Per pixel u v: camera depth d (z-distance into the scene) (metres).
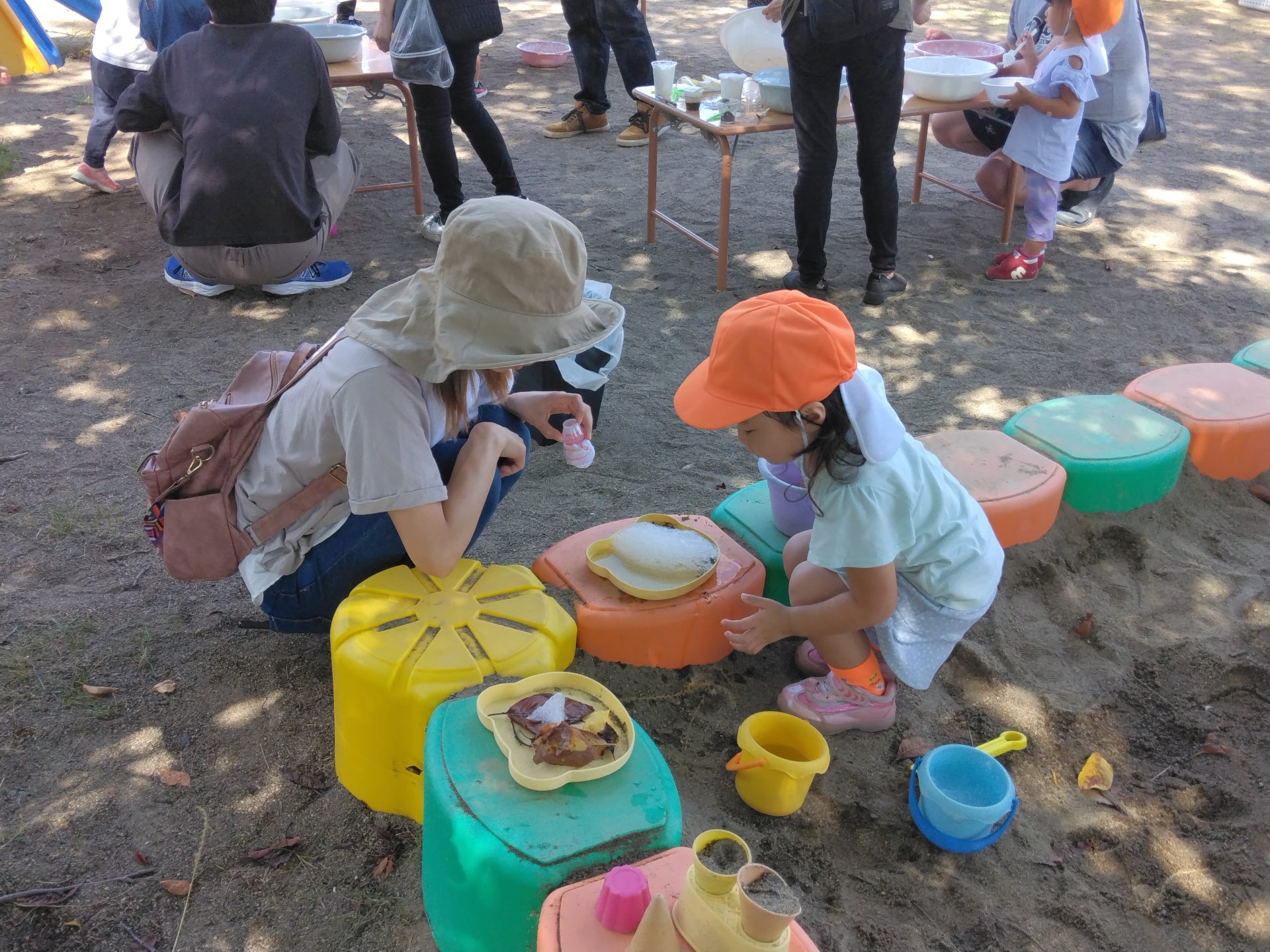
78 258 4.84
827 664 2.46
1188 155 6.70
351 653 2.00
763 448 2.06
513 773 1.77
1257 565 3.03
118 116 4.13
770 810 2.16
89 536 2.96
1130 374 4.12
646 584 2.41
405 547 2.04
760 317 1.96
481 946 1.74
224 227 4.16
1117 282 4.95
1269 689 2.58
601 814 1.73
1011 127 5.08
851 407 2.01
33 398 3.69
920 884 2.08
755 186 6.13
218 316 4.38
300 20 5.80
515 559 2.96
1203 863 2.14
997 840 2.17
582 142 6.88
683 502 3.29
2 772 2.19
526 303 1.85
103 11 5.17
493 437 2.23
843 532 2.07
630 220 5.60
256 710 2.38
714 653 2.51
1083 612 2.80
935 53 5.56
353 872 2.02
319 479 2.14
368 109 7.43
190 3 4.88
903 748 2.36
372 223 5.45
